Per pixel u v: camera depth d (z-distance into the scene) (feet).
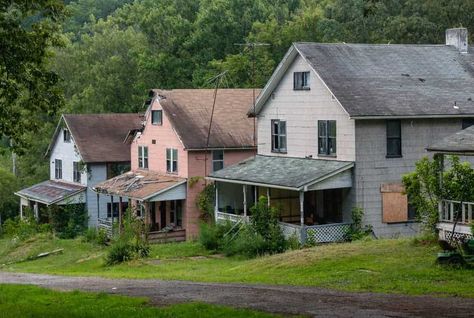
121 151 190.90
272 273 92.63
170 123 164.76
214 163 161.99
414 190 98.02
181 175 162.20
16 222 199.41
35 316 58.49
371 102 127.24
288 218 143.02
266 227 126.21
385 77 135.33
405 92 131.95
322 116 132.77
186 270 109.60
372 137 127.03
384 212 127.75
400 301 63.77
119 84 239.50
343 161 127.85
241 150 163.94
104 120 199.72
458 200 92.84
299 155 139.23
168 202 168.04
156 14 248.32
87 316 57.82
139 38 251.80
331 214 134.72
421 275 78.74
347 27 216.95
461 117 131.54
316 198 139.54
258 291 73.67
